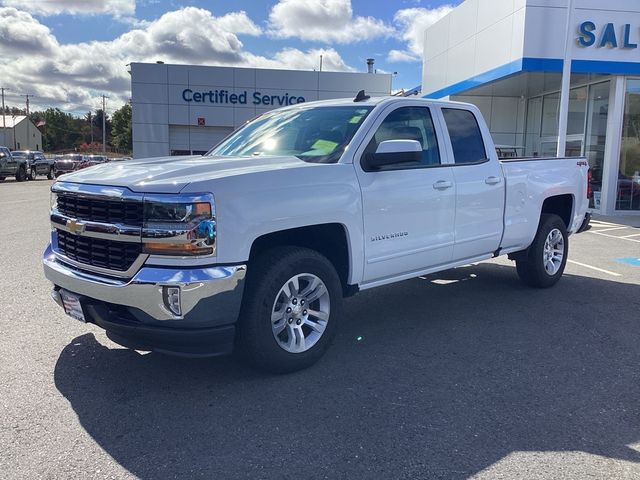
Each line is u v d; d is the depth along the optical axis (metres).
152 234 3.51
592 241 10.92
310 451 3.16
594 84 16.42
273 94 29.34
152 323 3.60
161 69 28.80
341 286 4.49
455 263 5.50
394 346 4.85
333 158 4.40
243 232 3.65
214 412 3.61
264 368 4.04
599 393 3.94
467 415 3.60
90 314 3.87
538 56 14.52
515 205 6.04
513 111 20.09
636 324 5.48
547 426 3.46
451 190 5.19
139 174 3.82
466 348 4.81
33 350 4.66
